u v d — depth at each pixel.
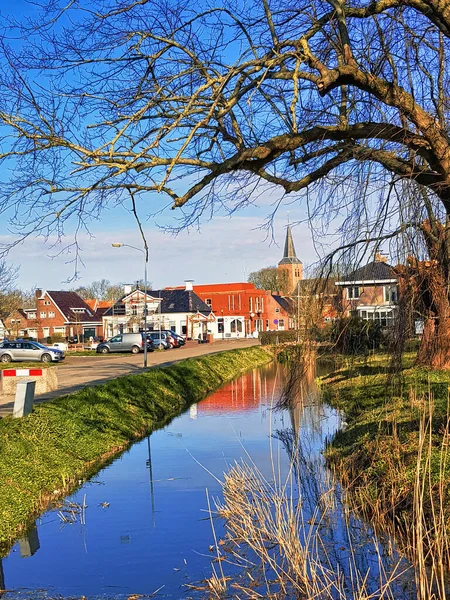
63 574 7.30
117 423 15.95
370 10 6.43
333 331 8.09
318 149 7.12
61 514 9.52
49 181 6.21
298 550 7.07
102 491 10.87
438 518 6.99
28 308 74.25
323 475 11.27
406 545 7.43
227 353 39.56
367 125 6.58
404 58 6.92
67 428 13.42
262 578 7.09
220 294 77.62
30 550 8.19
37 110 6.07
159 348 52.34
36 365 34.19
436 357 8.02
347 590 6.64
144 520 9.24
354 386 16.22
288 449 13.85
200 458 13.38
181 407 21.78
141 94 6.57
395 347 7.57
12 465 10.26
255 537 7.92
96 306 82.94
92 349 56.66
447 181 6.23
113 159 6.27
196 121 6.78
